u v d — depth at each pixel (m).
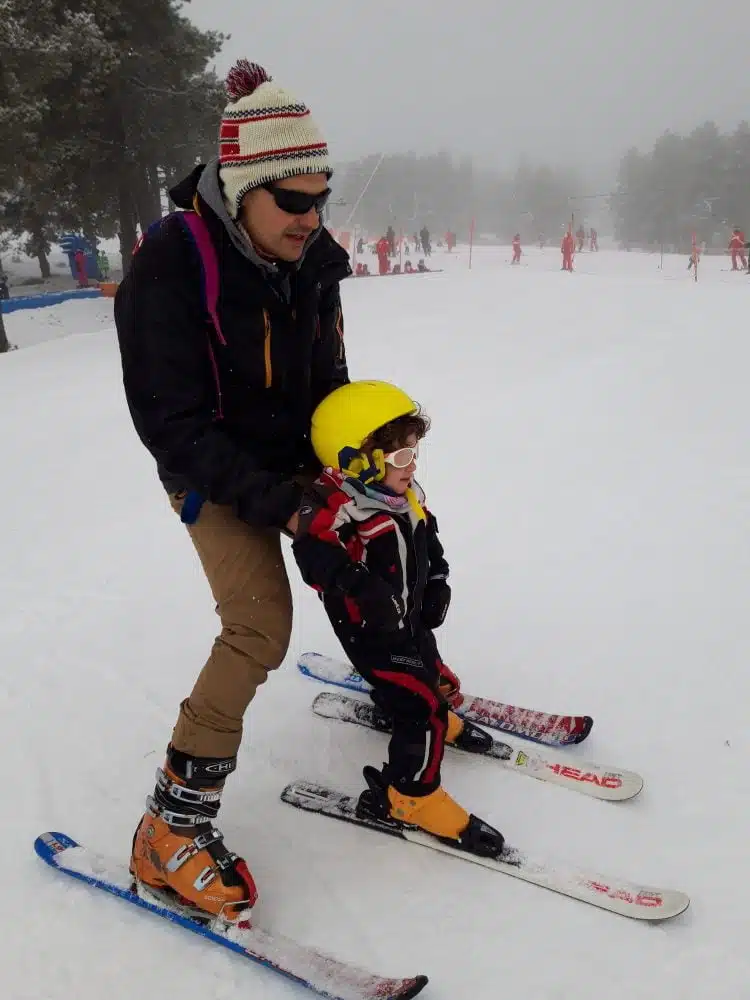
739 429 5.37
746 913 1.81
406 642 1.93
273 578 1.83
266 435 1.91
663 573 3.41
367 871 1.98
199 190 1.67
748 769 2.26
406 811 2.02
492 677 2.75
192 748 1.78
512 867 1.93
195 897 1.76
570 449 5.15
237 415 1.85
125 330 1.66
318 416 1.93
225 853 1.81
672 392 6.45
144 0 19.58
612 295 13.45
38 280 29.39
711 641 2.89
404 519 1.92
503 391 6.88
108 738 2.52
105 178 21.11
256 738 2.51
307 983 1.62
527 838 2.06
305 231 1.67
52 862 1.97
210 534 1.82
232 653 1.78
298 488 1.77
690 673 2.71
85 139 19.39
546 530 3.92
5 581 3.68
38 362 10.58
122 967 1.74
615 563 3.53
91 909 1.89
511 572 3.50
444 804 2.00
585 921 1.81
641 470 4.69
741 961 1.70
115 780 2.33
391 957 1.74
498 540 3.84
